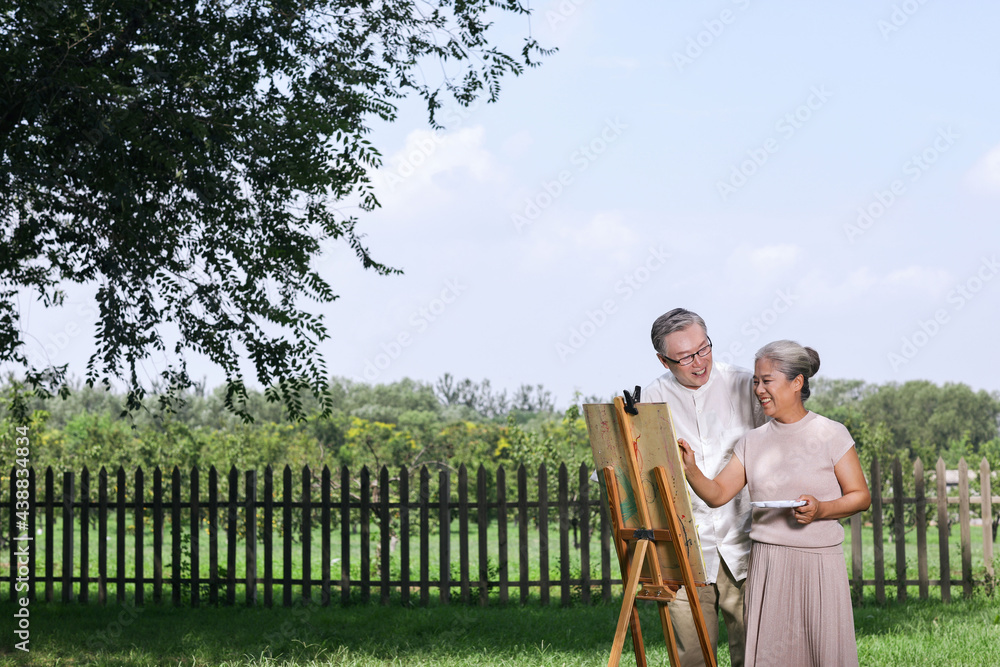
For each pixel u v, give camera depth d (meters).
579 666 5.87
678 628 4.32
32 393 8.14
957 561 13.02
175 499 9.36
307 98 7.27
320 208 8.21
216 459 22.05
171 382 8.09
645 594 3.77
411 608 8.71
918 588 9.55
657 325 4.30
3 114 6.43
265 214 8.07
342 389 67.25
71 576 9.41
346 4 7.59
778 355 3.70
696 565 3.63
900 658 5.86
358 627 7.55
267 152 6.98
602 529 9.05
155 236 7.19
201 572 11.94
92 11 6.42
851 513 3.59
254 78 7.11
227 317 7.92
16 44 6.01
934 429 61.66
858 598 8.84
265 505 9.22
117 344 7.11
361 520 9.13
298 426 29.61
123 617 8.24
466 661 6.09
